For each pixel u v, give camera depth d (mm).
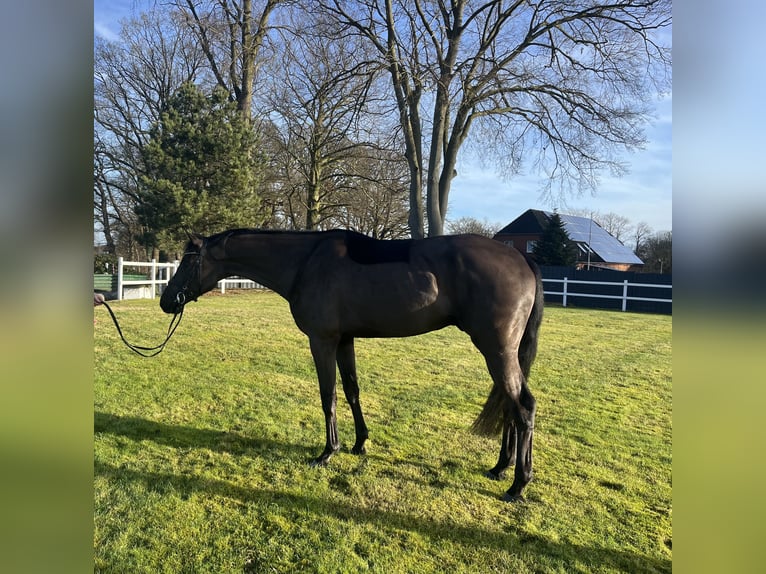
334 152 19828
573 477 3338
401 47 12805
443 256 3113
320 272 3285
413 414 4520
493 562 2434
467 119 14625
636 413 4691
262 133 20328
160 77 22219
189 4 17375
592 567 2416
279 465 3426
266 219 20141
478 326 3008
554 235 27453
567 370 6480
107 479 3168
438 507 2922
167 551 2471
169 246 15695
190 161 15414
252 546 2523
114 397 4762
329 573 2330
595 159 14172
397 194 22797
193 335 8125
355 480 3223
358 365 6480
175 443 3750
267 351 7035
